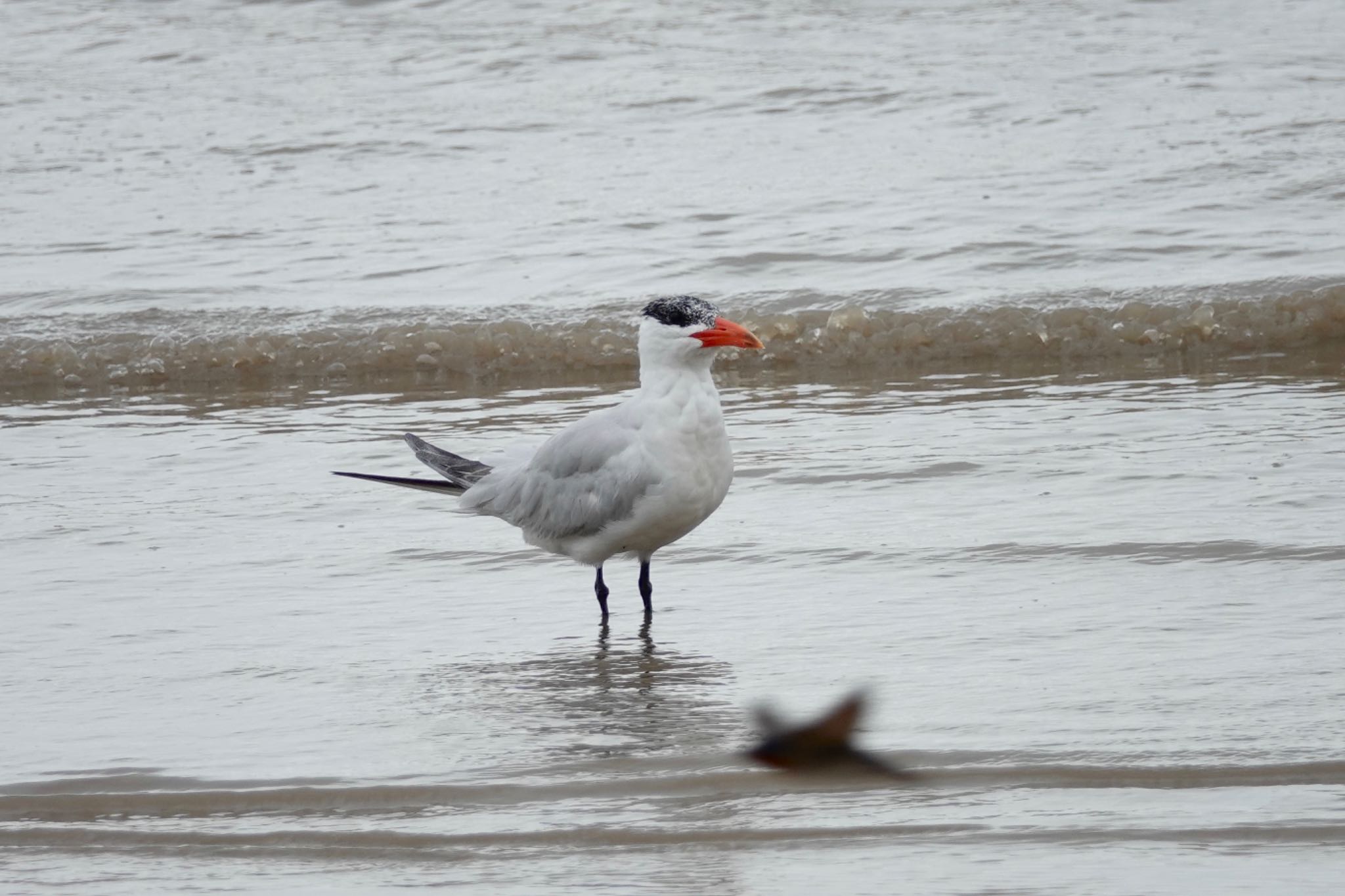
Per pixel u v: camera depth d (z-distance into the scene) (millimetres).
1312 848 7273
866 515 12852
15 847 7773
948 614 10656
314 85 30875
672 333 10625
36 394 18234
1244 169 23469
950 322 18797
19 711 9453
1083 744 8406
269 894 7262
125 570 12164
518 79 30578
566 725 9141
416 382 18297
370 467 14773
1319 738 8328
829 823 7730
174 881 7414
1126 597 10734
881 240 21406
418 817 7961
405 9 35312
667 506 10695
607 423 10914
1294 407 15453
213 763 8617
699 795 8133
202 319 19531
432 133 27781
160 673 10086
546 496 11031
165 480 14523
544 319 19172
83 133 28422
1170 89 27984
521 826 7797
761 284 20141
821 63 30469
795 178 24438
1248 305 18734
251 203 24516
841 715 8758
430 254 21844
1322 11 32562
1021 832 7551
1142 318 18656
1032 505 12781
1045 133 25984
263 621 11078
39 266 21719
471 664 10242
